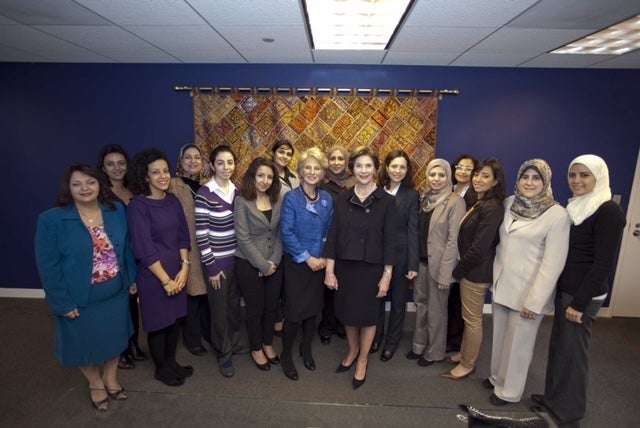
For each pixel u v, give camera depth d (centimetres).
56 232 155
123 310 178
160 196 190
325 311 263
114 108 310
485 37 220
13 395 200
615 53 246
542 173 167
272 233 202
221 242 202
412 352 240
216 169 201
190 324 235
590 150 303
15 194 324
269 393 202
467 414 137
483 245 187
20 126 313
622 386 218
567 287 168
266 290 215
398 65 298
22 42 244
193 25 206
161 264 185
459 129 306
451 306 247
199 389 204
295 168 311
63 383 211
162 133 314
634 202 305
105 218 169
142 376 216
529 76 295
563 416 177
